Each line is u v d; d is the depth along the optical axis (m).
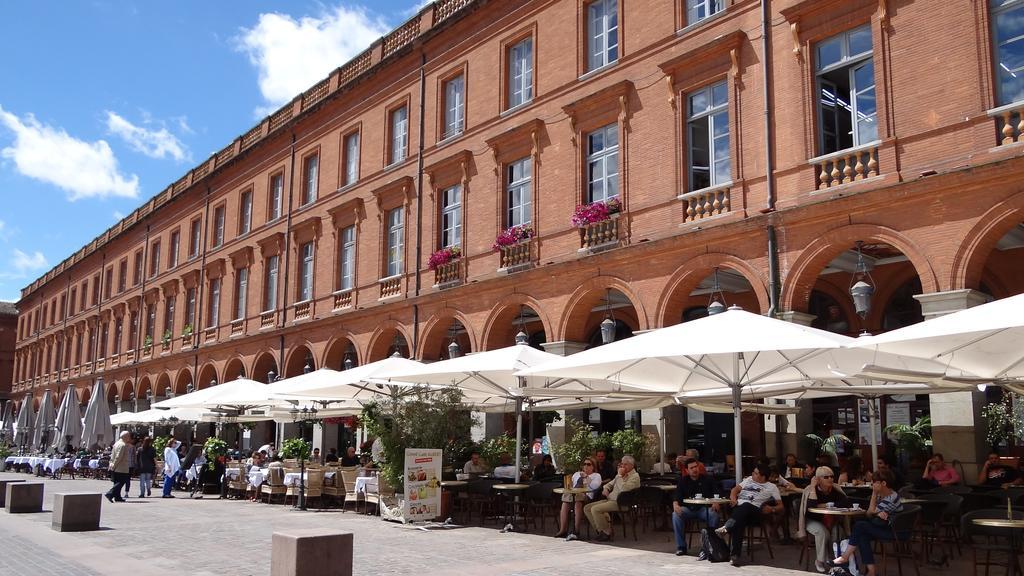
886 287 16.81
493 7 22.19
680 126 16.84
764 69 15.40
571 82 19.48
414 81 25.11
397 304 23.70
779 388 12.81
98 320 50.34
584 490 12.44
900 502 9.25
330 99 28.92
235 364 33.44
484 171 21.73
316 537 7.87
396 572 9.34
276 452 26.14
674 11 17.38
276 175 32.72
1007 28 12.47
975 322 7.84
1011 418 12.61
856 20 14.21
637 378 12.47
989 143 12.23
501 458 17.27
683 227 16.36
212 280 36.91
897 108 13.44
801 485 13.37
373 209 26.16
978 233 12.09
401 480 14.83
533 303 19.33
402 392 15.78
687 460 15.02
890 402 16.52
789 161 14.85
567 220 19.00
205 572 9.37
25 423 37.50
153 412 28.14
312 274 29.03
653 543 11.98
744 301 18.59
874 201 13.24
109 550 11.11
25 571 9.38
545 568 9.62
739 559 9.91
